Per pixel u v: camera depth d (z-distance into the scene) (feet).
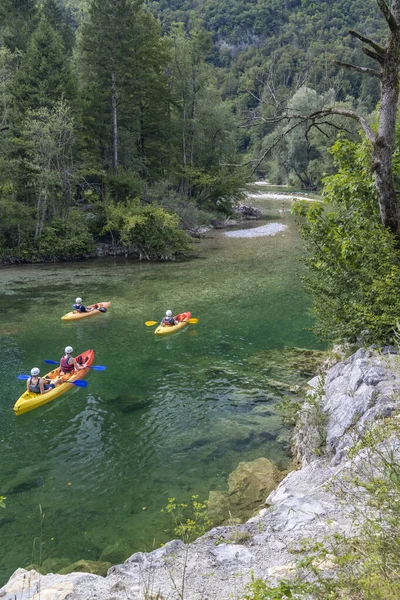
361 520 16.33
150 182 151.74
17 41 135.13
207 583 15.02
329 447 26.32
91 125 131.13
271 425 36.52
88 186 127.75
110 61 125.70
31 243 110.01
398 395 21.21
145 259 110.93
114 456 33.30
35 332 61.26
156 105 147.95
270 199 239.09
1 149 108.88
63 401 42.27
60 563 23.00
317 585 12.44
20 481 30.66
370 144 34.96
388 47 31.76
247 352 52.39
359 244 34.27
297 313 65.92
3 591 15.96
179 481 29.91
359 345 35.94
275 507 19.80
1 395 44.04
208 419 37.99
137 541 24.45
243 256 110.42
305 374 45.83
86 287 84.53
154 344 55.93
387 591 9.92
